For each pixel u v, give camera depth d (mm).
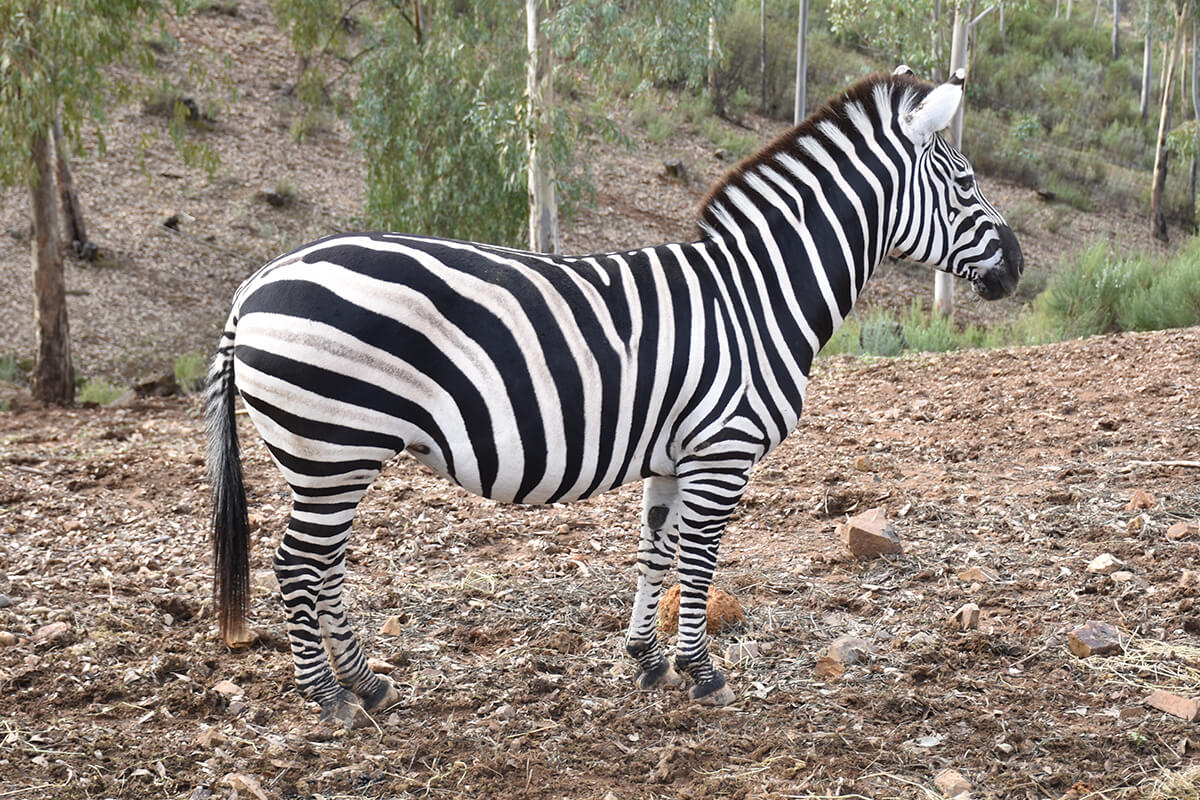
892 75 3588
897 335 11984
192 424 8758
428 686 3590
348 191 19375
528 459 2965
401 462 6613
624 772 3080
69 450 7262
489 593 4434
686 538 3322
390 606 4305
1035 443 6457
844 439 6832
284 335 2758
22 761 2934
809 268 3396
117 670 3531
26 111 9367
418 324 2795
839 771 3088
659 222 19969
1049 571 4570
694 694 3518
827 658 3744
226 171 18906
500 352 2863
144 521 5387
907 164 3527
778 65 27953
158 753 3041
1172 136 23031
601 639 4012
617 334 3014
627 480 3205
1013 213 23172
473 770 3033
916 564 4695
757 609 4277
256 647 3850
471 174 14086
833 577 4617
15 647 3660
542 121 12492
